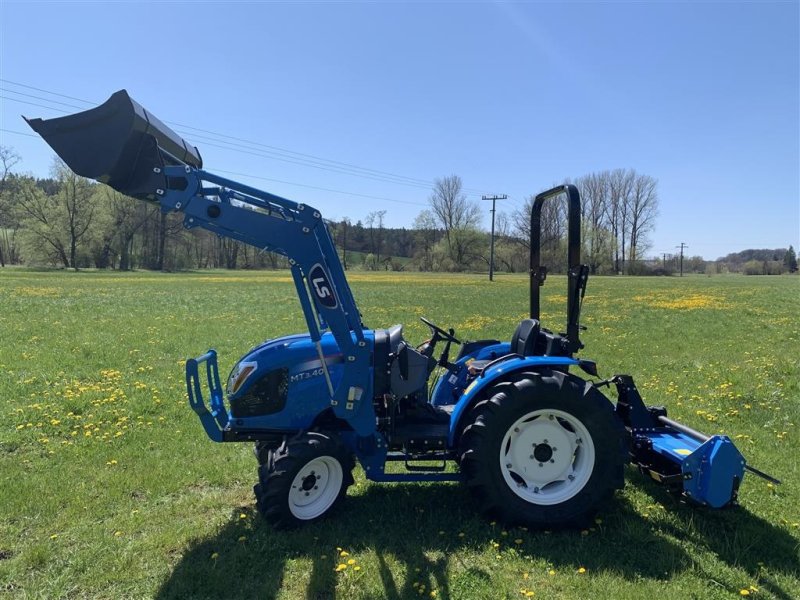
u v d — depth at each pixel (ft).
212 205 11.69
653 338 42.34
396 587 10.56
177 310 60.18
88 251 228.43
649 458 13.98
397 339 14.11
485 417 12.57
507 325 51.62
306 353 13.57
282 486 12.25
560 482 13.12
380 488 14.90
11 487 14.69
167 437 18.75
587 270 13.82
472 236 297.53
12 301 65.16
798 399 23.20
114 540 12.23
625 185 303.68
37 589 10.52
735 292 107.14
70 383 25.36
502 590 10.37
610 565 11.25
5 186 215.72
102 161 11.30
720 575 10.89
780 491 14.55
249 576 10.96
